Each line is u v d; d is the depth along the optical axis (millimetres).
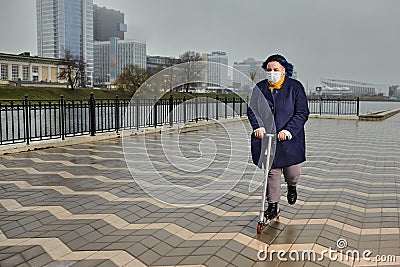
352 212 3906
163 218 3705
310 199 4371
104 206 4051
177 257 2861
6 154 7098
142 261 2789
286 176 3617
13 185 4879
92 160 6629
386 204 4172
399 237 3260
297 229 3438
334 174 5699
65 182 5062
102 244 3074
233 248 3033
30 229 3375
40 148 7773
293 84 3484
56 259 2801
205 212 3898
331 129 13344
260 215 3400
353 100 20016
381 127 14195
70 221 3588
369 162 6707
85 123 9391
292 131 3330
